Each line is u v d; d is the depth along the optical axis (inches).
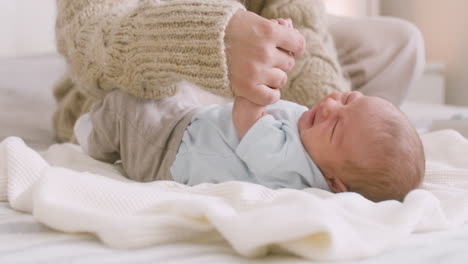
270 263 16.7
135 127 34.1
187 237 18.9
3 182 25.5
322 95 42.3
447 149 37.2
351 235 16.9
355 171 28.5
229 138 30.6
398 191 28.2
